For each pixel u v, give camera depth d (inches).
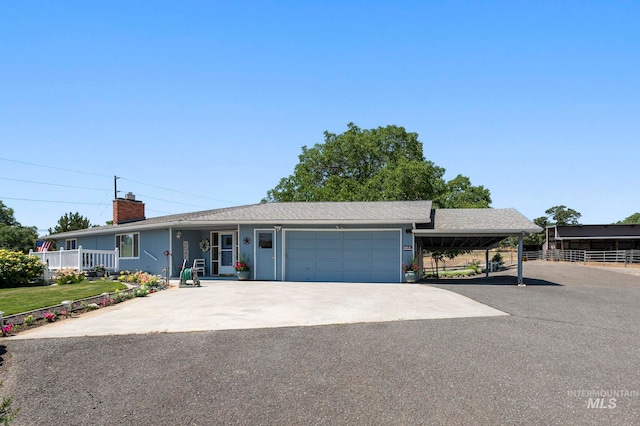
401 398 216.1
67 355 291.7
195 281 669.9
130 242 932.6
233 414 202.8
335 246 760.3
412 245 731.4
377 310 442.6
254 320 393.7
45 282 713.6
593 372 248.7
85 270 794.2
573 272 1121.4
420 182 1250.6
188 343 316.8
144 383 241.1
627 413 197.9
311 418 197.2
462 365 261.6
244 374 252.4
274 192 1469.0
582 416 195.3
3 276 657.6
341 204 874.1
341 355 284.7
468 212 845.2
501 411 200.5
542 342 311.3
